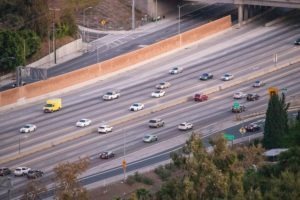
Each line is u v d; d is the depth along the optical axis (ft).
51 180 563.89
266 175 448.65
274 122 582.35
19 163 607.37
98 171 583.58
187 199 401.29
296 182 412.16
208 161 406.82
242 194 402.31
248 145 588.91
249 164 487.20
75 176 492.95
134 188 546.67
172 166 565.53
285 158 453.58
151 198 425.69
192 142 427.74
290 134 585.22
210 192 402.11
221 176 401.70
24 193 533.55
